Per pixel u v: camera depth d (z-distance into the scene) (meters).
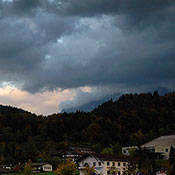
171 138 158.50
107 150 178.25
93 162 126.38
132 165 125.69
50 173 155.12
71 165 103.75
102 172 123.56
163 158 147.38
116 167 125.88
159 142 157.00
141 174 113.25
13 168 176.12
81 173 124.25
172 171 108.38
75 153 197.62
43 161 190.00
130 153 160.75
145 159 113.06
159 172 109.62
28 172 137.50
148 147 157.75
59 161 182.88
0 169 168.12
